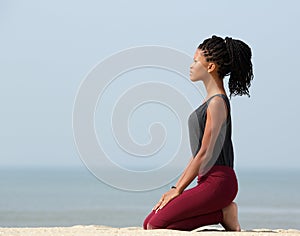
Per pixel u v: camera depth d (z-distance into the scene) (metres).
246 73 11.60
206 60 11.42
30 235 10.18
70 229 10.95
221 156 11.24
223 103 11.20
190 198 11.16
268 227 37.97
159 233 10.38
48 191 97.88
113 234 10.27
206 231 11.15
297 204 64.75
